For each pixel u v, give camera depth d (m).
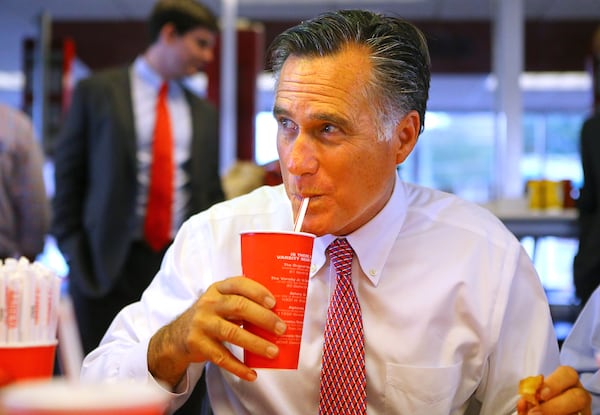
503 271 1.42
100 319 2.73
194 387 1.47
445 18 7.86
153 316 1.38
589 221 2.92
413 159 10.84
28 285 0.94
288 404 1.32
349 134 1.21
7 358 0.93
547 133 10.78
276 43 1.29
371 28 1.26
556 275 5.53
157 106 2.81
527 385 1.16
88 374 1.30
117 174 2.71
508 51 5.61
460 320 1.38
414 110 1.32
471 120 10.84
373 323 1.35
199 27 2.79
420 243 1.40
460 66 7.98
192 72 2.86
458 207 1.49
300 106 1.20
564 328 3.47
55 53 6.43
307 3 7.41
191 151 2.83
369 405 1.34
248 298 1.04
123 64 8.13
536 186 4.05
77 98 2.79
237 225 1.45
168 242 2.77
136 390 0.54
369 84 1.22
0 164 2.47
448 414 1.35
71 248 2.74
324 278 1.36
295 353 1.05
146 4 7.62
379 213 1.36
